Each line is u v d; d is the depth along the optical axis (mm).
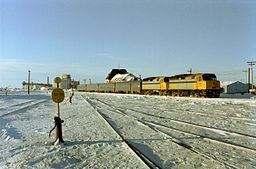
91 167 7379
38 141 11148
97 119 18875
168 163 7645
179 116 20047
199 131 13219
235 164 7461
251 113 21469
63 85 154750
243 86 87125
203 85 46938
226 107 27312
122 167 7320
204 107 27781
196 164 7512
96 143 10617
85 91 127375
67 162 7930
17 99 51438
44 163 7801
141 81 71812
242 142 10500
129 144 10188
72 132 13320
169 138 11414
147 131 13414
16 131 14008
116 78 114812
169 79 59562
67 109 28625
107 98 53719
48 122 17859
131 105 33125
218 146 9852
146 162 7609
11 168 7398
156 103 36125
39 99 52656
